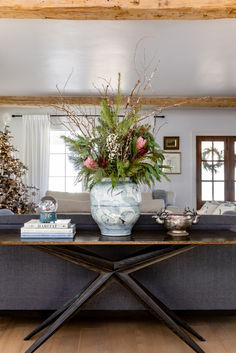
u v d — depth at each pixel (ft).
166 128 25.43
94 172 6.51
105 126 6.59
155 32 12.07
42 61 15.08
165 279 7.58
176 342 6.75
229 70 16.55
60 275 7.49
